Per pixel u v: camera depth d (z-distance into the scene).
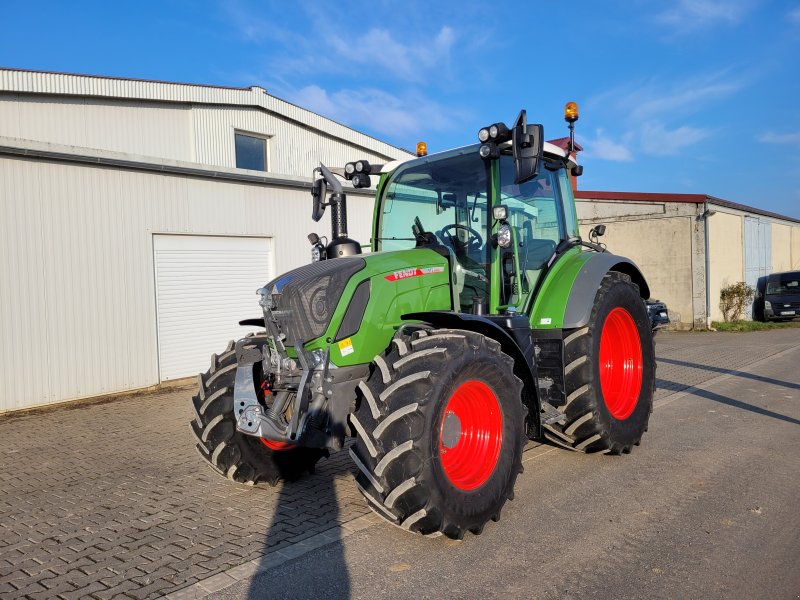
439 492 3.27
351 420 3.44
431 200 4.82
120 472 5.17
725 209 18.66
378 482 3.26
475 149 4.62
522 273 4.80
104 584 3.17
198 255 9.39
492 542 3.55
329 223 11.24
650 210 17.55
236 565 3.34
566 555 3.35
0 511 4.31
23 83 10.30
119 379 8.41
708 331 16.72
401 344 3.52
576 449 4.91
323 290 3.71
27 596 3.07
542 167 5.18
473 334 3.67
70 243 7.90
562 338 4.70
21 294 7.47
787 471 4.67
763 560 3.24
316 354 3.69
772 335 15.30
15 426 6.89
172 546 3.62
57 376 7.78
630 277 5.55
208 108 12.82
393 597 2.96
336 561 3.36
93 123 11.28
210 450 4.27
